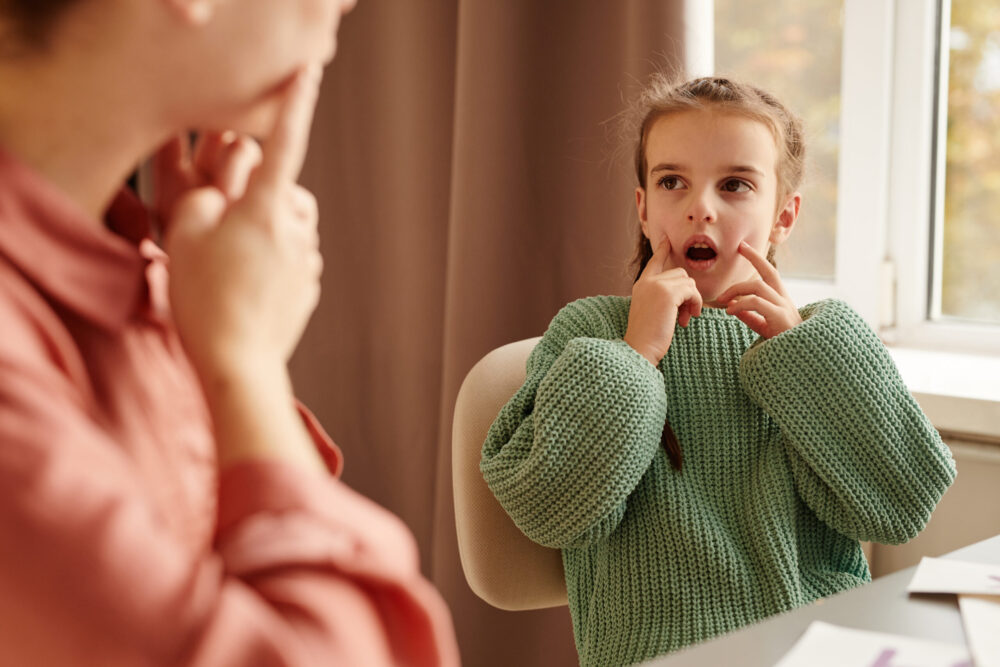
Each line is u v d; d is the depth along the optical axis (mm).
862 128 1623
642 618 975
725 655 621
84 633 319
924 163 1603
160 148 493
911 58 1587
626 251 1459
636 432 950
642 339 1016
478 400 1097
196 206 424
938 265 1634
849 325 1022
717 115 1060
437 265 1647
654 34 1363
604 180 1469
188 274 399
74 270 389
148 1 360
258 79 394
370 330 1729
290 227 413
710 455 1022
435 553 1588
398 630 376
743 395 1041
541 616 1558
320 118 1709
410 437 1702
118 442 407
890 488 987
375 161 1687
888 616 671
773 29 1689
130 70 369
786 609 956
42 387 338
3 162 370
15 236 372
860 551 1052
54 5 355
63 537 315
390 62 1646
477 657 1575
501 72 1468
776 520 981
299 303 416
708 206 1050
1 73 364
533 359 1098
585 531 967
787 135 1144
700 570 966
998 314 1593
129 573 322
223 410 379
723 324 1069
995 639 617
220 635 328
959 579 716
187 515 452
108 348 413
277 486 365
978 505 1339
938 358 1560
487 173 1486
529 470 958
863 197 1636
